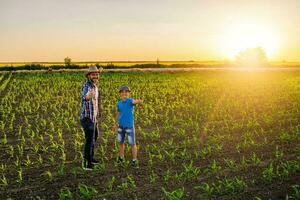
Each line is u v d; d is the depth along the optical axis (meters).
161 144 11.92
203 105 19.52
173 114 17.22
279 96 23.00
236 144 11.82
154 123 15.42
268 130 13.80
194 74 43.84
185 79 35.69
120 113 9.78
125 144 11.75
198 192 8.01
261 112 17.52
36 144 12.09
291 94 23.83
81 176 9.05
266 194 7.88
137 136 13.07
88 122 9.26
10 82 32.19
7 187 8.47
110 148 11.44
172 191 8.05
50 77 37.00
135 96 23.25
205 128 13.39
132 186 8.17
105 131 13.96
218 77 39.53
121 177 8.94
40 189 8.33
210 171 9.30
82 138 12.74
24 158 10.60
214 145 11.67
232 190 8.01
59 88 27.50
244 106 19.22
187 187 8.29
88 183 8.60
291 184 8.41
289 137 12.23
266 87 28.34
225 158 10.36
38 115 16.91
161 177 8.90
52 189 8.31
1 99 22.31
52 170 9.52
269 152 10.92
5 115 17.14
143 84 30.11
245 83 31.83
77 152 11.12
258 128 14.07
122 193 8.00
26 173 9.35
